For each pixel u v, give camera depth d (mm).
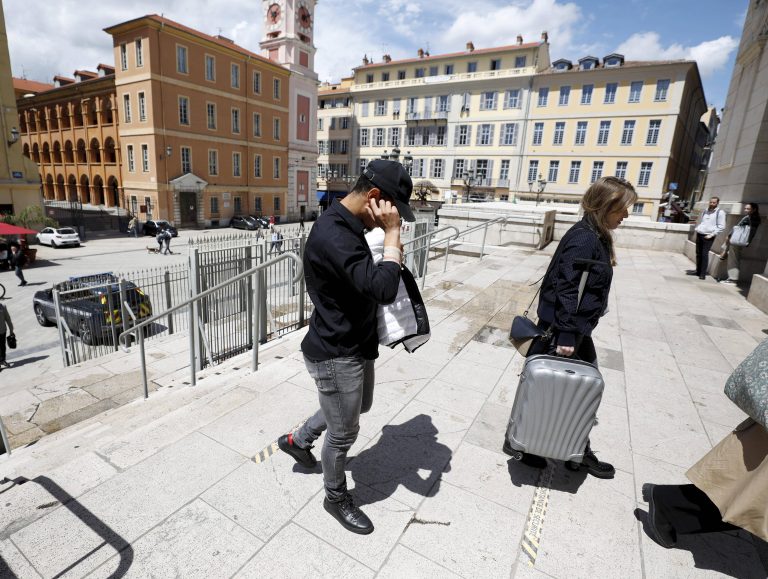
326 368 1874
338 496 2066
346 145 54719
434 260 10805
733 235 7934
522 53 42656
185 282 13906
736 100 9734
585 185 40812
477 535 2107
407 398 3424
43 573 1761
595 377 2107
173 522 2053
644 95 37188
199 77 35656
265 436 2777
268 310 6207
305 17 45094
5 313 8805
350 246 1685
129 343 9781
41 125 46188
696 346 4906
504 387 3686
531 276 8211
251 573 1819
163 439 2713
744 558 2053
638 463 2750
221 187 39156
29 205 26188
